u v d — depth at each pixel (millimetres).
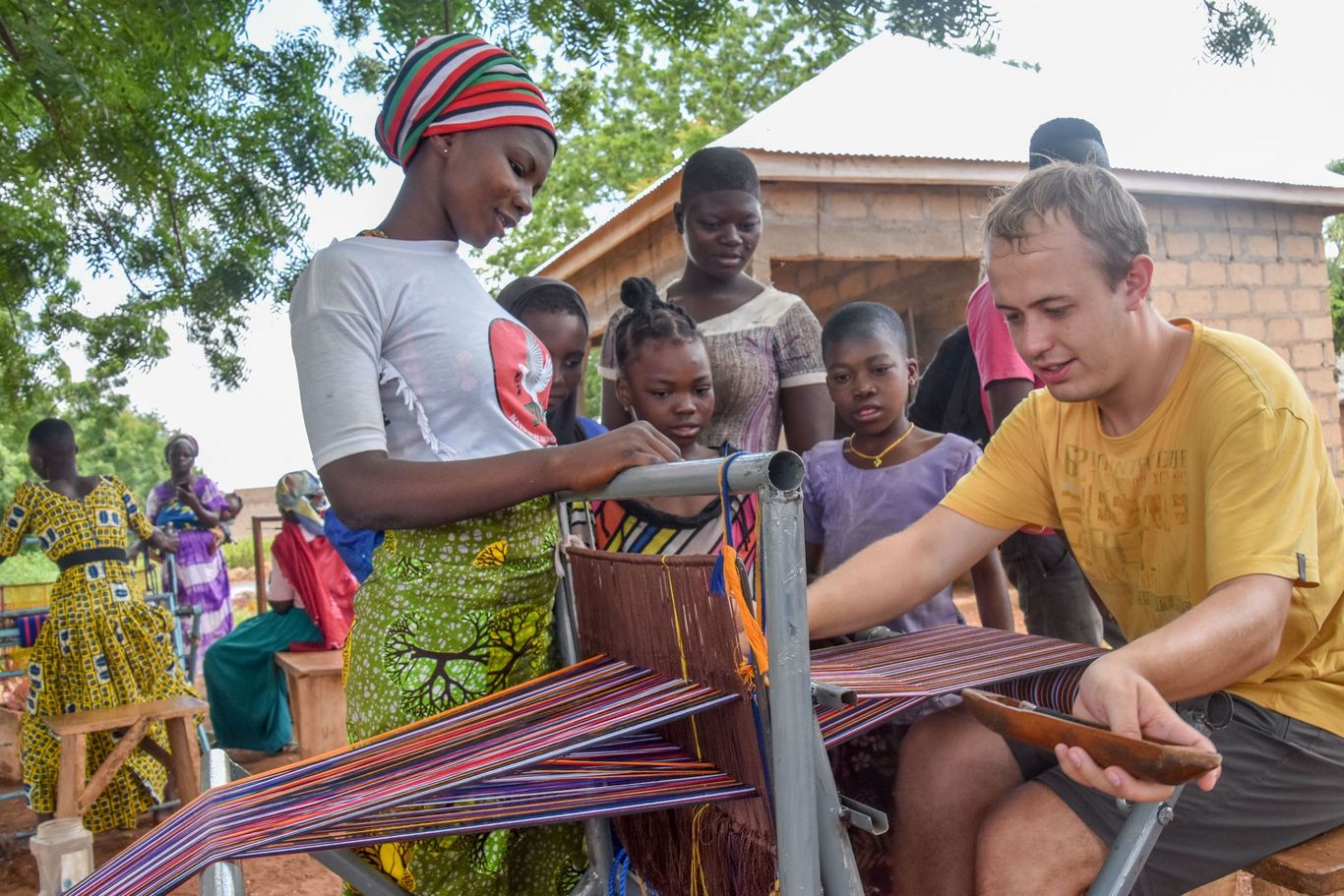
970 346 3654
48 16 4969
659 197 7074
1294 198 8469
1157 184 7930
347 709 1845
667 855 1766
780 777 1294
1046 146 3346
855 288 9953
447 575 1725
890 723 2438
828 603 1969
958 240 7668
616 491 1506
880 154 7027
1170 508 1874
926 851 1855
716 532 2521
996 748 1852
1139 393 1854
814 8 4043
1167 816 1546
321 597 6023
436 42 1810
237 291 6695
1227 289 8414
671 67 21703
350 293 1688
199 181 6531
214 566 7949
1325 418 8836
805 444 3441
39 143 6023
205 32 5297
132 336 8352
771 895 1422
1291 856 1750
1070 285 1722
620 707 1468
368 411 1660
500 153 1784
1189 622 1551
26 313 8203
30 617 4996
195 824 1415
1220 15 4145
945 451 2834
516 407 1816
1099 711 1439
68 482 4992
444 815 1360
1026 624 3461
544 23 5312
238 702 6117
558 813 1361
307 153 6309
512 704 1607
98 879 1362
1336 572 1792
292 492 6086
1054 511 2119
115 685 4820
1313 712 1788
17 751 6172
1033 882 1632
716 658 1447
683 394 2719
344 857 1634
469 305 1797
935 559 2070
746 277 3564
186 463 7887
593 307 9039
